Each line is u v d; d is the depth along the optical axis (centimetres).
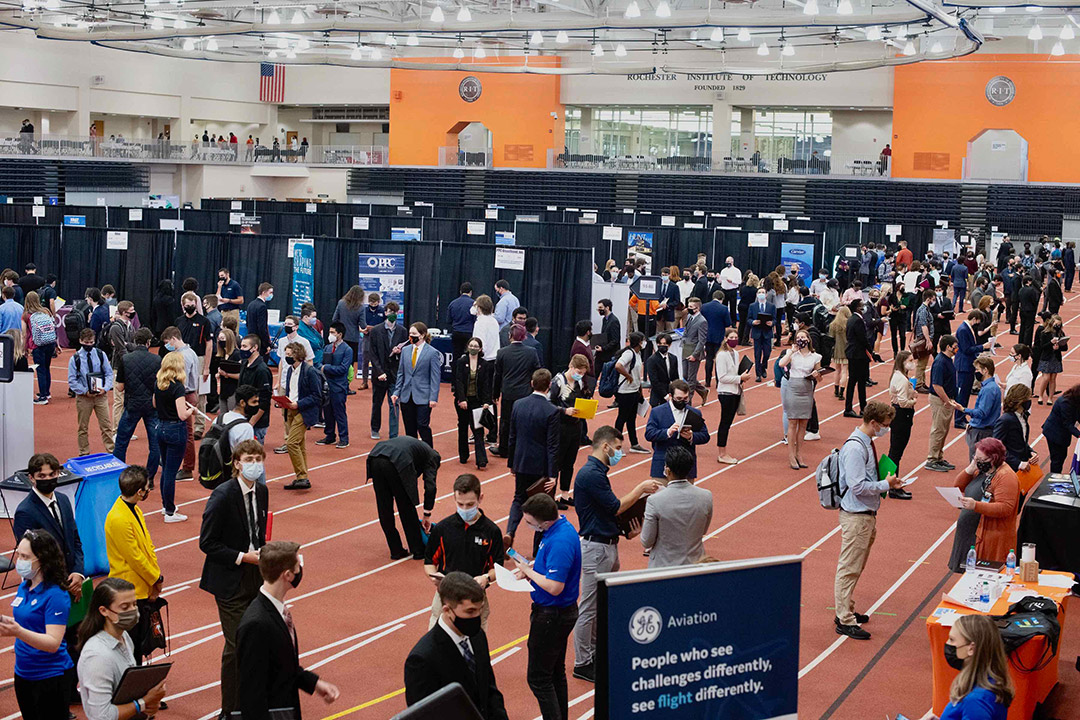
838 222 3656
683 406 1027
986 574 786
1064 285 3600
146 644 697
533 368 1377
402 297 2000
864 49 4850
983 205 4616
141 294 2270
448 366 1948
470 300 1761
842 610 859
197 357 1415
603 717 373
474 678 514
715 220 3669
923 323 1953
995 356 2272
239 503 681
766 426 1644
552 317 1973
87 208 3033
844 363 1830
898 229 3541
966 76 4666
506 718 528
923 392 1842
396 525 1122
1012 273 2688
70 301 2338
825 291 2117
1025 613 700
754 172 4906
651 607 377
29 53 4903
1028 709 684
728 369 1395
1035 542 919
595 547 748
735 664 390
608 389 1417
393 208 4066
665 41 3959
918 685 770
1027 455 1022
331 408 1457
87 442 1355
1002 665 538
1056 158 4600
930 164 4756
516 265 1953
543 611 645
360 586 952
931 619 702
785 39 3941
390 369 1491
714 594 386
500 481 1288
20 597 604
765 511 1200
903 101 4769
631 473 1332
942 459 1398
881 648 837
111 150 4828
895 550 1078
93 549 928
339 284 2053
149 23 4300
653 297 1950
